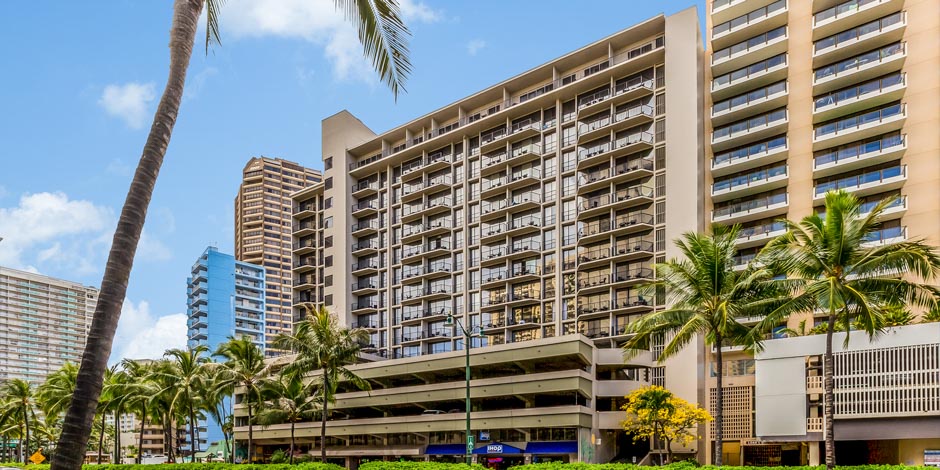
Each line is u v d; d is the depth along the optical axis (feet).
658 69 234.38
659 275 125.39
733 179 215.10
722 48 226.99
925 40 190.39
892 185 189.06
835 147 203.21
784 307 105.81
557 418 193.88
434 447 227.40
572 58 254.88
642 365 205.77
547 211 256.93
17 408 296.51
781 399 167.12
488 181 275.39
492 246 269.85
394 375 240.94
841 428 156.56
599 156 238.89
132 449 469.57
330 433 256.32
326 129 335.26
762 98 212.43
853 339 157.17
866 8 198.08
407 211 303.68
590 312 235.20
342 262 313.94
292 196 350.84
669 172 222.89
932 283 160.66
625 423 187.52
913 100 190.08
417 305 291.38
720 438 110.93
